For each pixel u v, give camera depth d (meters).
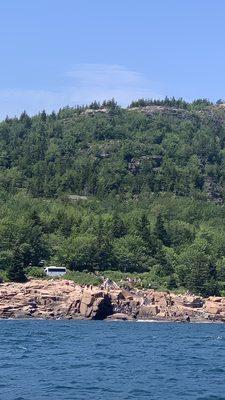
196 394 91.38
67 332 185.50
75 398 86.69
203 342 168.25
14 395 87.50
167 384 98.81
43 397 86.75
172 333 195.38
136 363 120.50
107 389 93.12
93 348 144.50
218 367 118.00
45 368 110.81
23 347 143.12
